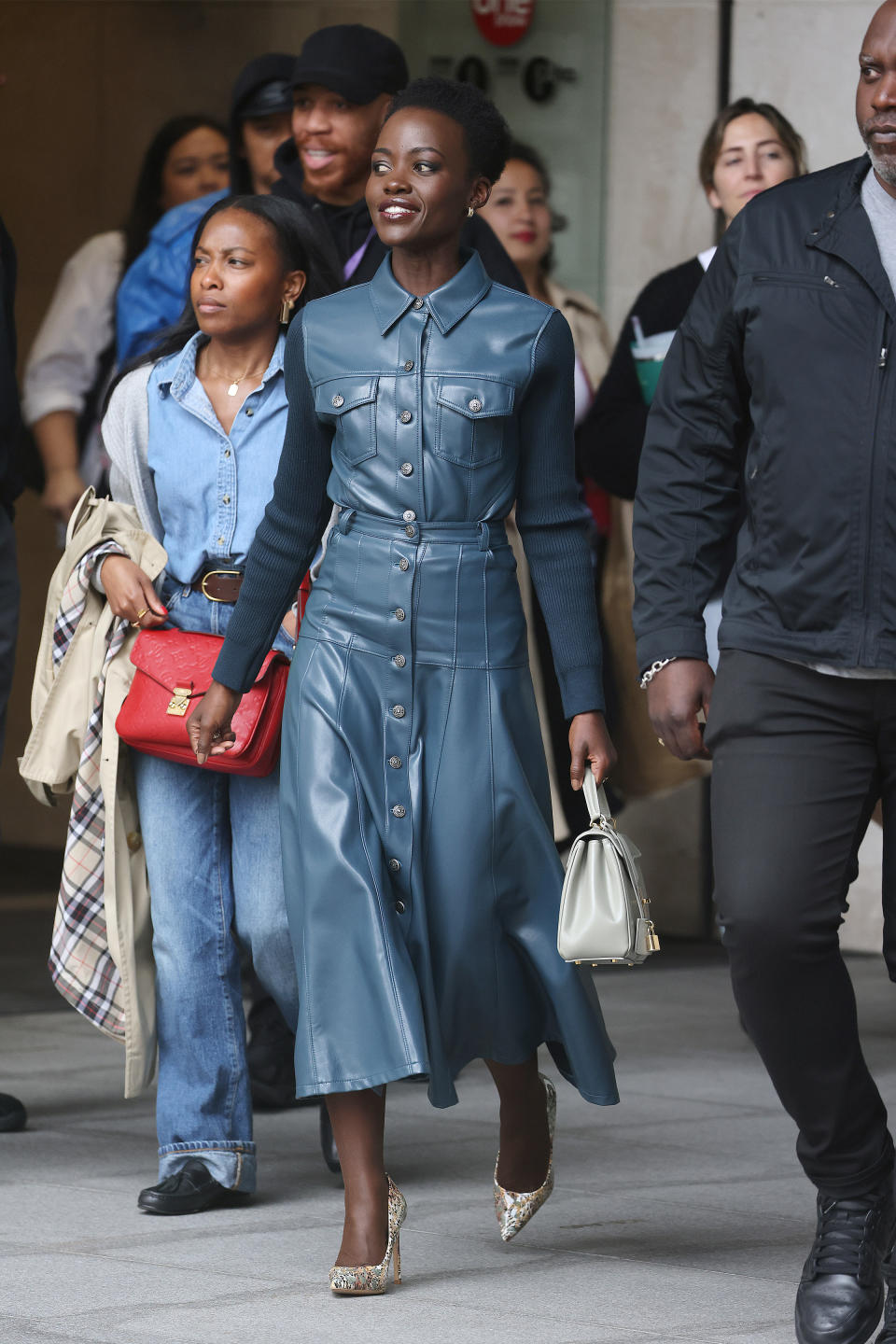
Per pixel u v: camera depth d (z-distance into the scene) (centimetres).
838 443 529
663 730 579
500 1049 638
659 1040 1105
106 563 731
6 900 1619
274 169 980
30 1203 728
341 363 636
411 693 626
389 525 631
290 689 638
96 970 741
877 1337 540
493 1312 592
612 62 1451
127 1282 623
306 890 616
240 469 734
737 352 565
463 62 1484
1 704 878
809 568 535
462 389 627
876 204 538
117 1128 862
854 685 538
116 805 731
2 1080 967
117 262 1416
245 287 733
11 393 866
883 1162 566
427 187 626
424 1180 774
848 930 1416
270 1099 906
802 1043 551
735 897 544
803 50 1410
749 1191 755
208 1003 727
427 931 626
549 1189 665
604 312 1452
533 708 646
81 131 1611
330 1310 593
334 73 912
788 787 544
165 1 1565
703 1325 580
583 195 1453
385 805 623
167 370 750
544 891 632
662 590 580
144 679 715
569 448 652
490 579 634
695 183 1433
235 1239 679
